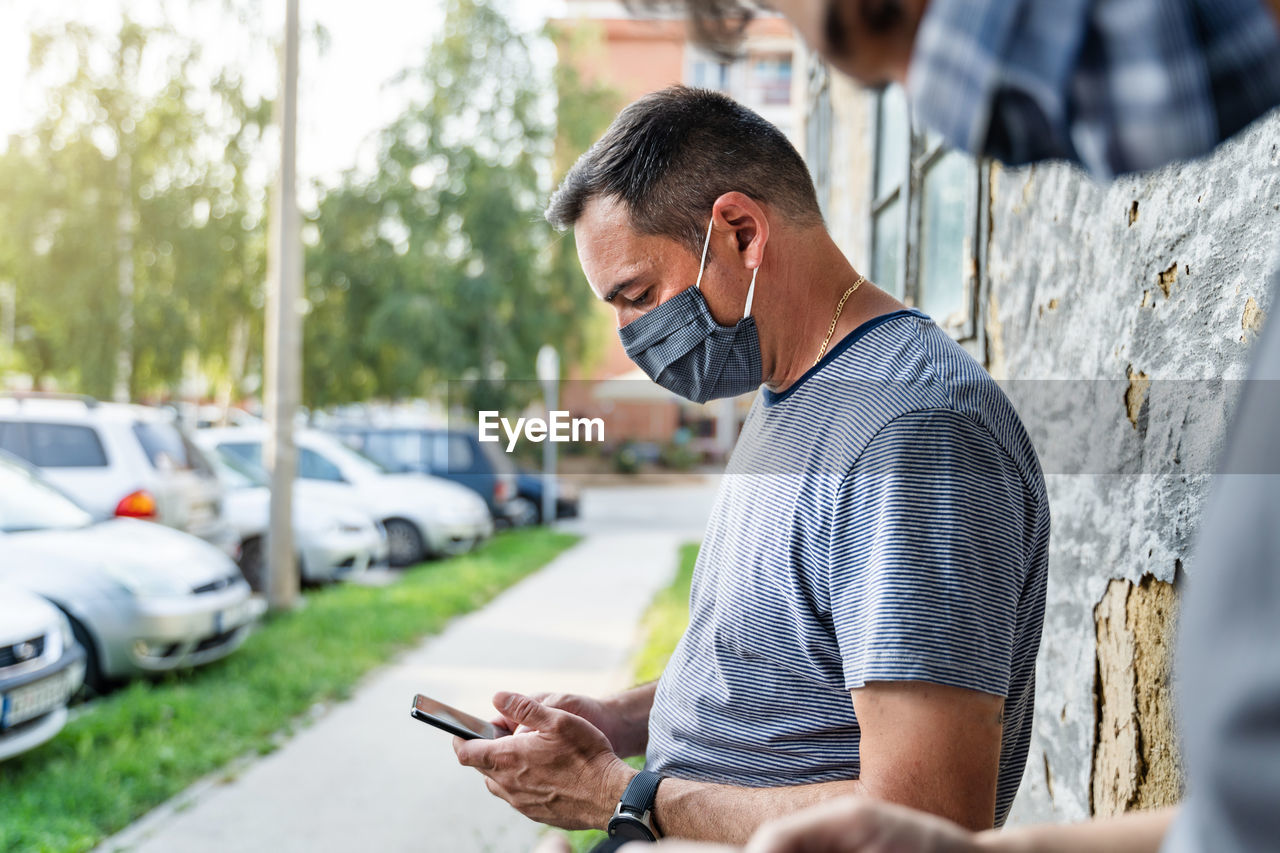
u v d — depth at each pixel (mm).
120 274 19859
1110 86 449
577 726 1397
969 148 466
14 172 19547
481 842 3785
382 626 7297
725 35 587
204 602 5680
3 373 26188
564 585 9906
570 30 19453
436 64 19438
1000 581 1089
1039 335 2426
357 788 4367
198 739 4812
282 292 8031
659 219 1326
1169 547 1719
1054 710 2246
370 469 11641
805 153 9016
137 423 7305
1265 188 1435
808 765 1231
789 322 1338
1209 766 385
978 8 453
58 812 3887
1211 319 1592
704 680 1333
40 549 5496
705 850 658
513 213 19359
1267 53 445
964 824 1031
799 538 1183
